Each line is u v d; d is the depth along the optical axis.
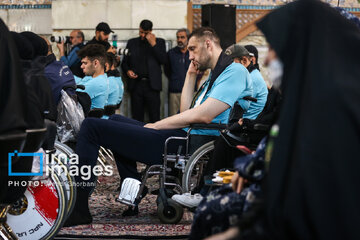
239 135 4.72
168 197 5.31
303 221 1.66
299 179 1.67
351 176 1.65
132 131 5.19
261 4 12.42
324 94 1.70
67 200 4.24
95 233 4.80
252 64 6.70
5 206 3.41
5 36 2.74
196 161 5.21
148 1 11.86
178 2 11.89
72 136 5.26
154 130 5.26
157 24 11.89
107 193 6.66
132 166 5.45
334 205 1.64
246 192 2.63
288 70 1.89
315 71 1.73
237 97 5.21
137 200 5.38
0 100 2.67
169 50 11.60
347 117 1.67
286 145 1.77
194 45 5.33
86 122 5.12
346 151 1.66
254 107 6.47
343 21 1.85
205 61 5.34
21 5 12.38
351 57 1.76
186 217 5.56
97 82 6.80
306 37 1.82
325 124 1.67
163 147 5.27
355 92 1.69
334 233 1.64
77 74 10.22
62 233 4.76
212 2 12.34
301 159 1.68
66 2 11.84
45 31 12.37
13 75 2.69
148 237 4.70
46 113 3.70
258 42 12.45
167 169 5.24
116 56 10.15
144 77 11.41
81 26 11.87
